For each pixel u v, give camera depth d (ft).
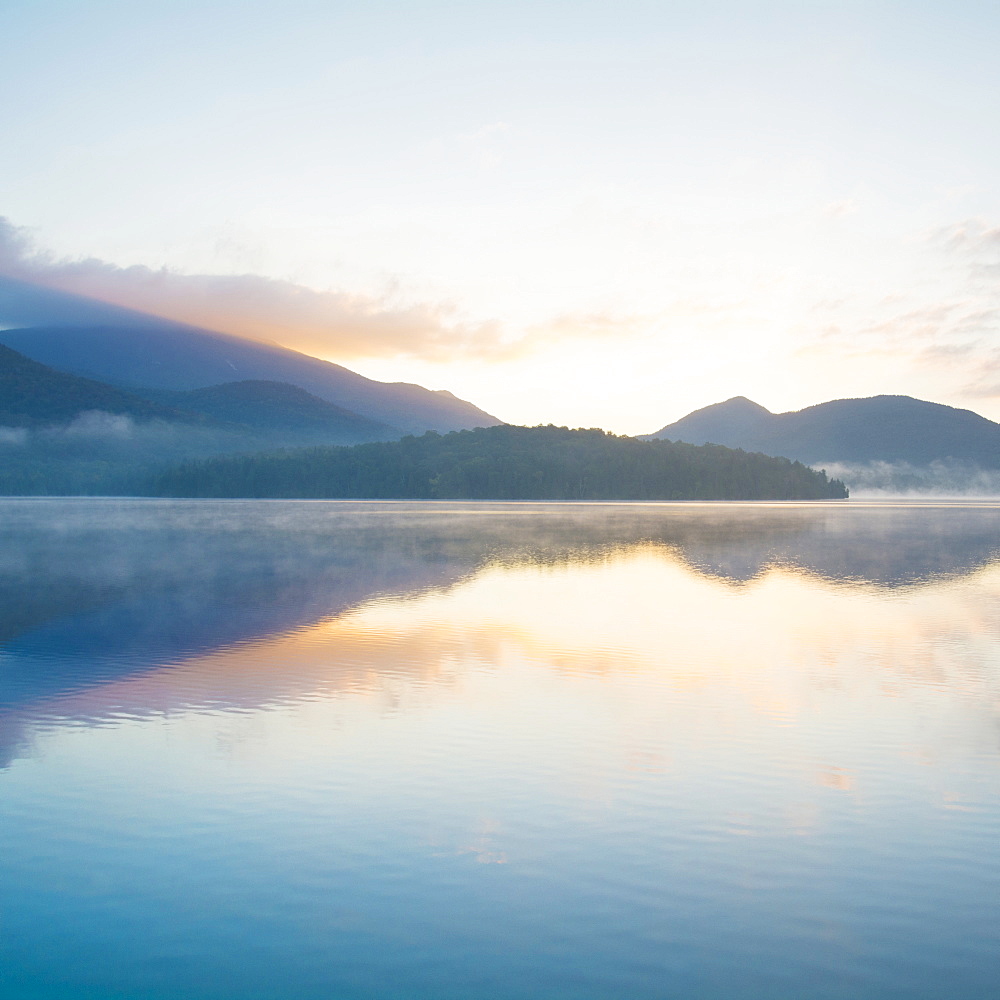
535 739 60.34
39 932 36.22
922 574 174.09
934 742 59.98
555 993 32.40
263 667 83.92
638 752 57.57
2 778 52.75
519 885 39.65
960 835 44.88
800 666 84.74
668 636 101.55
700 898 38.58
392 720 65.00
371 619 113.50
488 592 142.10
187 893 39.09
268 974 33.55
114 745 59.06
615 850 43.11
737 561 201.98
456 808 48.11
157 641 97.96
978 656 90.17
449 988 32.68
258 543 257.75
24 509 554.46
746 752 57.67
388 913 37.45
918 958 34.40
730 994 32.32
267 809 48.01
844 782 52.08
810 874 40.70
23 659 87.66
